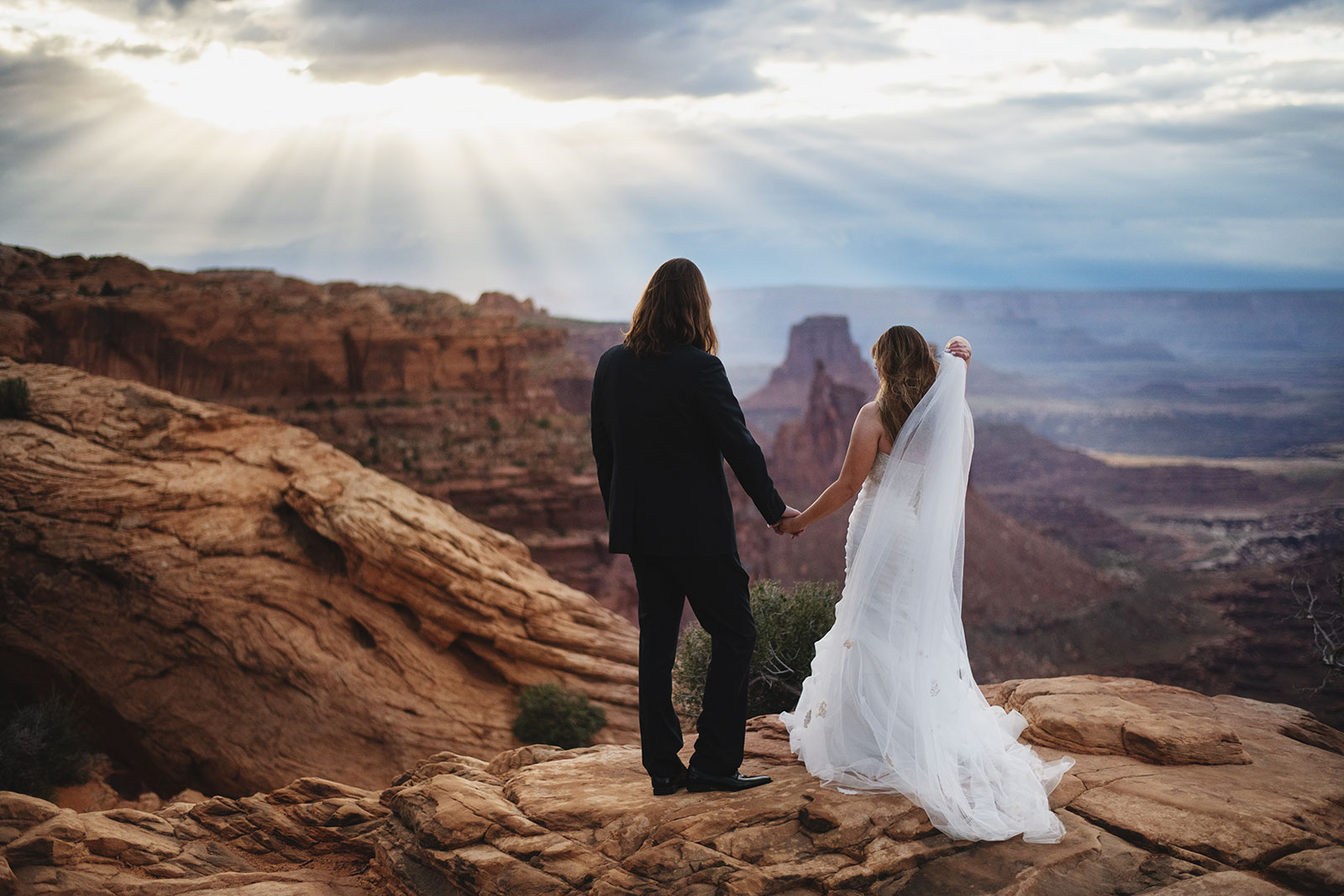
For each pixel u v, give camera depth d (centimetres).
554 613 2220
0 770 1426
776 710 818
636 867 402
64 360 6712
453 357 8662
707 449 447
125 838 551
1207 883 360
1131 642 10762
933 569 459
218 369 7556
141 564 1886
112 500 1955
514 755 628
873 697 452
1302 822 411
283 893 485
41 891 468
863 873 376
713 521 443
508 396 8800
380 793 650
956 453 469
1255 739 530
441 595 2070
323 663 1905
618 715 2052
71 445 2053
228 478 2119
